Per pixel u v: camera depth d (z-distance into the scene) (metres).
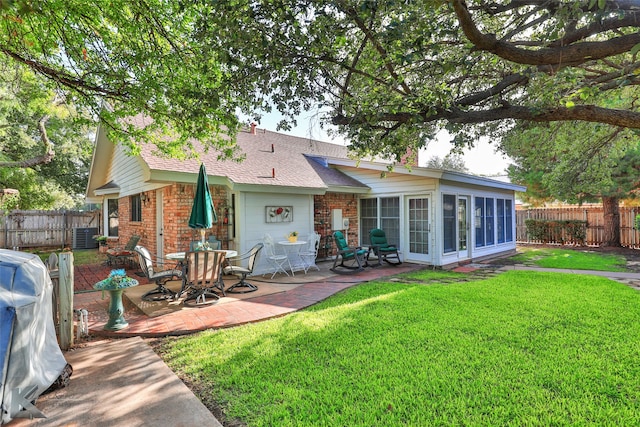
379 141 4.75
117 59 5.03
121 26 4.81
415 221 10.26
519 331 4.16
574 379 2.97
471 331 4.20
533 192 15.30
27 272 2.85
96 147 12.09
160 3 4.57
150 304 5.73
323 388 2.92
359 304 5.50
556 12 2.99
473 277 8.23
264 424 2.44
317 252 10.48
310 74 3.85
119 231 12.37
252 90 3.94
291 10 3.22
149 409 2.64
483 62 4.91
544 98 3.74
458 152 6.26
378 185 11.20
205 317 5.04
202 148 9.12
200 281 5.77
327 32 3.45
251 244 8.38
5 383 2.33
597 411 2.50
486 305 5.33
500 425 2.36
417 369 3.22
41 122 12.99
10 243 14.08
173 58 4.96
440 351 3.62
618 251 13.02
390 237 10.99
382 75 4.49
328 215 10.93
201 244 6.79
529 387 2.86
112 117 5.89
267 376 3.16
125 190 11.07
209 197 6.59
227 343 4.01
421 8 3.34
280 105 4.23
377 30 3.62
